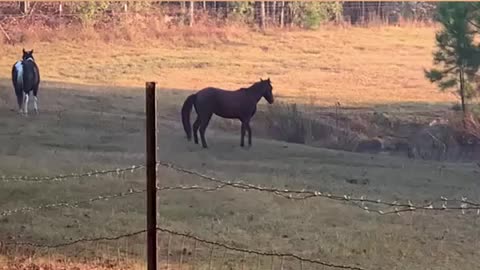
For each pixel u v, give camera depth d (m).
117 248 8.36
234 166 14.70
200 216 10.08
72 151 15.24
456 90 23.31
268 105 21.66
